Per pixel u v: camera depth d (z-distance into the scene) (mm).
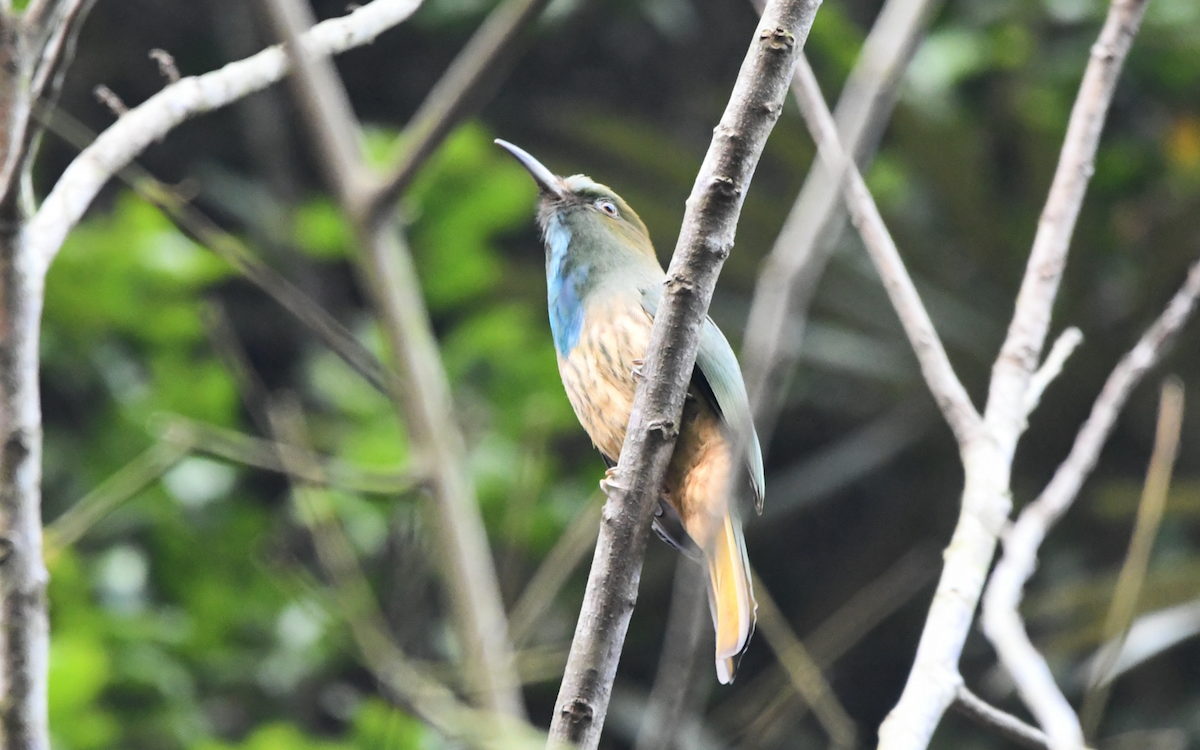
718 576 6305
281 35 6656
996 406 5527
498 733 3111
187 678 10617
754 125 4703
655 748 4668
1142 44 14047
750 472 6906
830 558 16156
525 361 11258
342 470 7414
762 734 6066
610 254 7730
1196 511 12328
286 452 7195
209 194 15891
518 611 6473
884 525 14570
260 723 10984
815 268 4590
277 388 15898
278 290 7145
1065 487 5320
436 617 9375
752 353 4508
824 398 14352
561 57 17750
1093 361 12812
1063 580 13078
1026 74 13586
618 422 7434
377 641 5363
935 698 4531
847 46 12641
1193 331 12438
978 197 13031
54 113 5734
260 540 11547
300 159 18141
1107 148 14211
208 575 11430
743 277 13469
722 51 18172
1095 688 4348
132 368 11781
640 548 4688
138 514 11453
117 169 5852
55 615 10391
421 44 18203
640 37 17844
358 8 6930
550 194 8102
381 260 7590
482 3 14602
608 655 4605
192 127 17484
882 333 13234
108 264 11078
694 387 6781
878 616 6637
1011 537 5086
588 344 7465
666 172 13992
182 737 10320
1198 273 5734
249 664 11031
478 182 10289
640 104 18094
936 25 13758
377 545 9945
